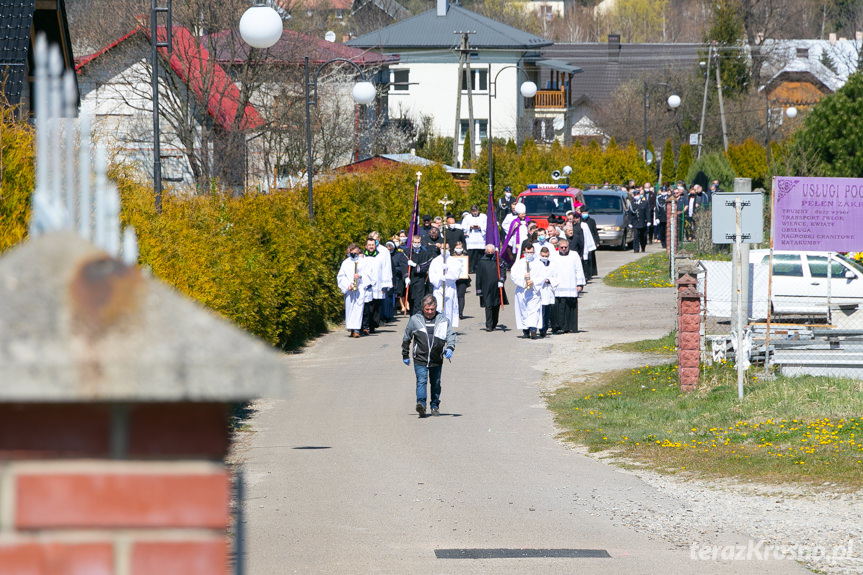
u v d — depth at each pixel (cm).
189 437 700
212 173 11688
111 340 667
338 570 2609
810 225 5747
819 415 4747
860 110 14675
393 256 9294
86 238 744
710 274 7981
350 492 3566
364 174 10406
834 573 2639
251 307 6188
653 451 4372
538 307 7944
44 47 805
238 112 12125
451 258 8694
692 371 5653
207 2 11975
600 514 3312
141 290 689
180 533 698
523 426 5022
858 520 3200
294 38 13275
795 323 7144
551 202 13862
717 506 3434
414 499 3475
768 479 3797
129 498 692
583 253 11275
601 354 7212
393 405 5541
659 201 15250
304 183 9338
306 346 7788
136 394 659
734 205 5488
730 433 4588
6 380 646
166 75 11944
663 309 9206
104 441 693
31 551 684
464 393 5931
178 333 675
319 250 8388
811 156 14975
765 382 5547
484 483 3756
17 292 674
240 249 6469
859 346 5872
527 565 2686
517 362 7012
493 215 8675
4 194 3666
